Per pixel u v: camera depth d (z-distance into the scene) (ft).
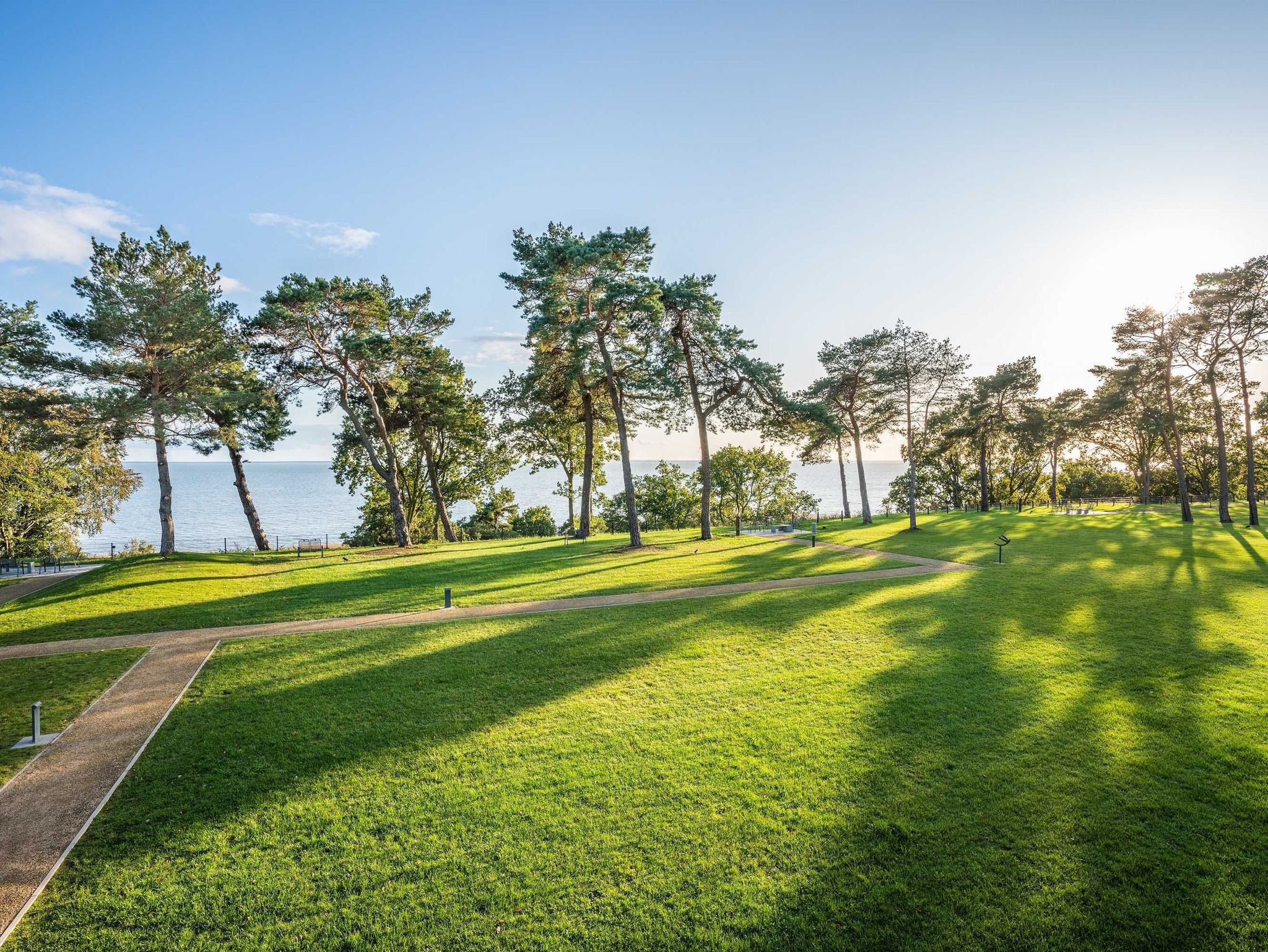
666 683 41.42
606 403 134.31
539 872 23.15
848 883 22.24
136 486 150.61
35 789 29.40
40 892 22.39
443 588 75.66
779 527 154.20
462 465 180.24
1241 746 30.96
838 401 153.07
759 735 33.50
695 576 81.00
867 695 38.68
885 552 104.73
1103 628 52.44
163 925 20.93
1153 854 23.22
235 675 44.73
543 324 100.12
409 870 23.41
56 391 93.35
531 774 30.09
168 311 92.99
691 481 223.92
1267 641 48.16
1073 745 31.50
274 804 27.94
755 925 20.38
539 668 44.93
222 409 106.52
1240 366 126.62
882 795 27.45
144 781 30.09
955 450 226.17
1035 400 184.65
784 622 55.98
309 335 117.19
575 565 93.61
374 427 148.97
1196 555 91.76
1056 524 142.31
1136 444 222.48
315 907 21.61
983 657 45.42
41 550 146.51
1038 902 21.02
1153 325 138.92
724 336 111.55
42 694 41.39
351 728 35.55
